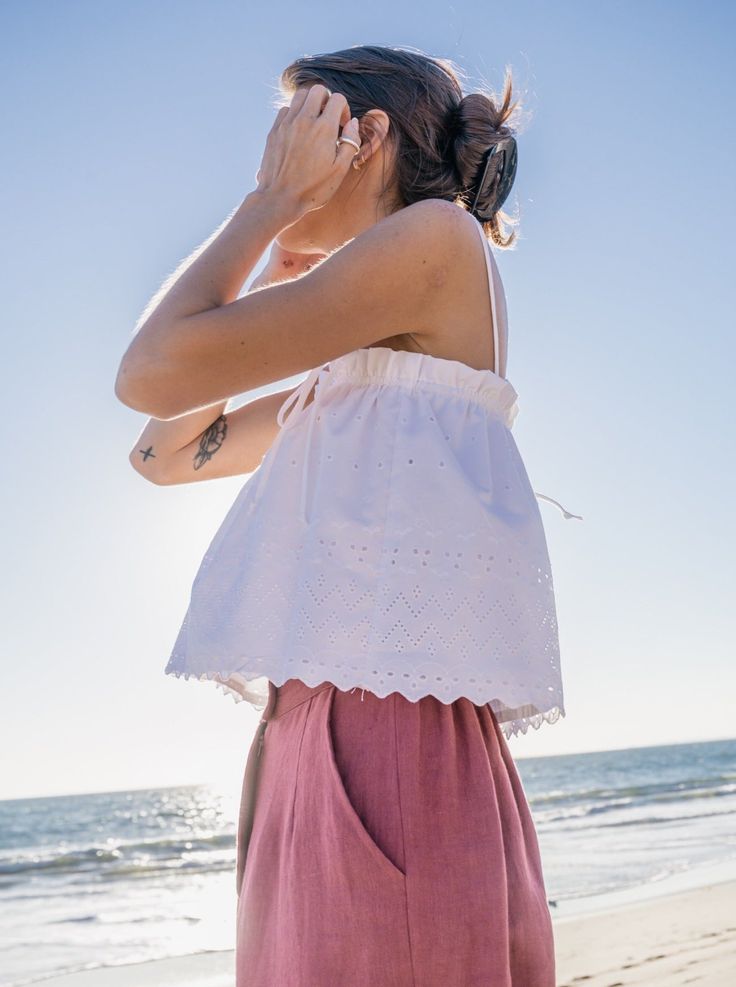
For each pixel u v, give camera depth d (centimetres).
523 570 122
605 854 1616
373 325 123
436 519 117
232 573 125
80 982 724
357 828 108
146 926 1188
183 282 121
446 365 127
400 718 113
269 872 115
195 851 2362
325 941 105
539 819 2573
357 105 142
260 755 127
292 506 125
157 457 173
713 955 658
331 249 147
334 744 113
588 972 627
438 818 110
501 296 138
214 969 764
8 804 4575
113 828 3453
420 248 123
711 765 4591
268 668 115
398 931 105
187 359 115
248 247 125
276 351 118
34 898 1695
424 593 113
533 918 114
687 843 1698
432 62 148
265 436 171
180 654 129
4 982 808
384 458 122
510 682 114
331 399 130
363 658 111
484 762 116
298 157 130
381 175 142
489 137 146
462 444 126
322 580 115
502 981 106
